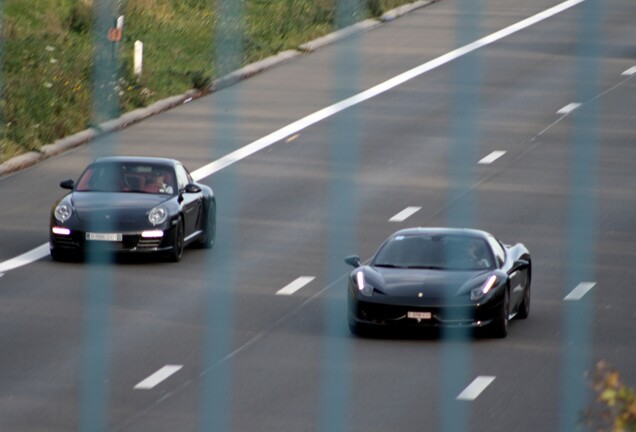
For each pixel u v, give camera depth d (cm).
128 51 12488
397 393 4791
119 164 7694
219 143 10456
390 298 5647
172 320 6009
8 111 10375
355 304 5712
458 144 10569
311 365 5216
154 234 7225
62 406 4625
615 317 6166
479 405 4628
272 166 9881
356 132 10906
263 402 4662
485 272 5800
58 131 10500
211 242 7875
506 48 14000
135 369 5141
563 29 14962
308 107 11638
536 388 4859
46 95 10900
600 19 15512
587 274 7119
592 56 13688
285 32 13962
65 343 5569
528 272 6234
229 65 12750
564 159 10138
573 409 4569
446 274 5803
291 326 5934
